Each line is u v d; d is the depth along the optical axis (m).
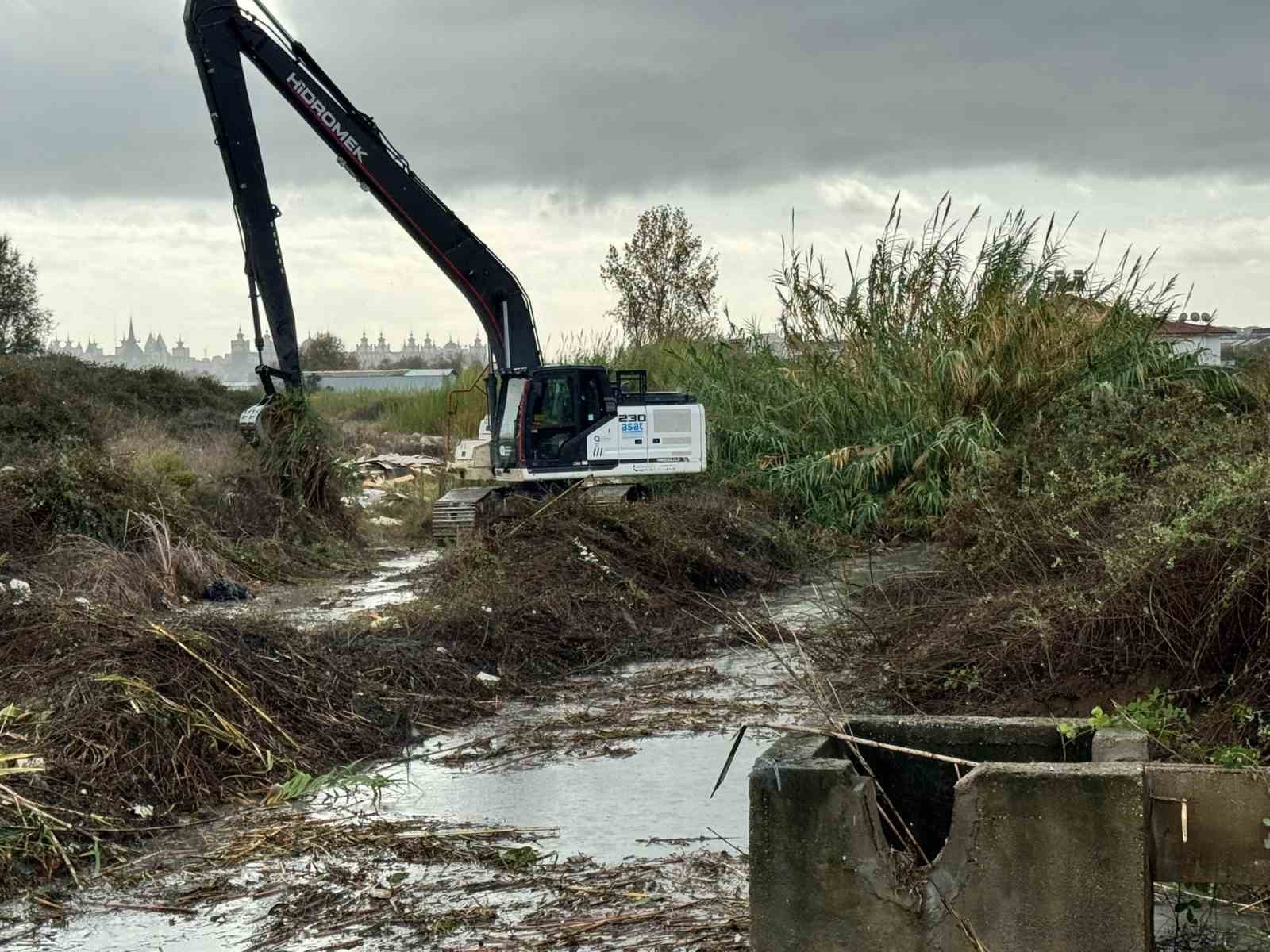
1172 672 8.02
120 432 25.55
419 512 22.34
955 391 20.16
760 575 16.14
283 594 15.79
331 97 19.86
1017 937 4.50
